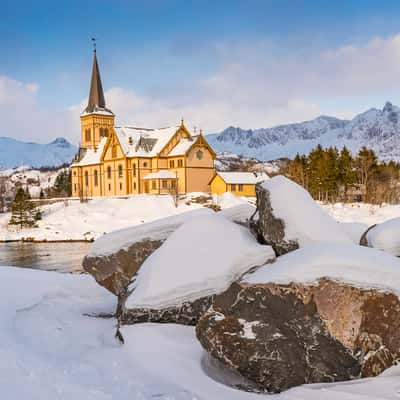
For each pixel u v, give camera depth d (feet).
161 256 26.99
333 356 18.60
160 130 267.18
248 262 25.31
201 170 246.68
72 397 17.54
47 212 219.20
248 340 19.88
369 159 251.80
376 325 18.47
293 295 19.40
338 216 186.91
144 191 251.39
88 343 25.40
